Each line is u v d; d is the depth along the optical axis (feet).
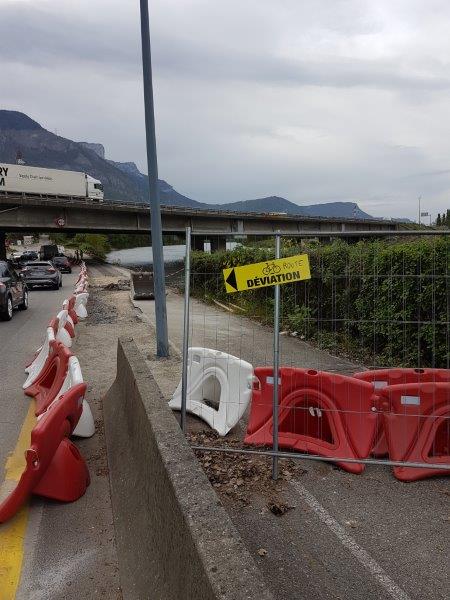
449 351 21.40
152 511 10.13
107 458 15.46
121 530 11.30
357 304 29.32
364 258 28.22
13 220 137.28
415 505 12.64
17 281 54.08
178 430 11.25
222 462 14.96
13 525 11.91
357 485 13.71
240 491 13.33
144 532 10.17
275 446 14.19
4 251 172.86
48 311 56.34
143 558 9.62
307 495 13.15
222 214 170.30
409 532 11.46
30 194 153.48
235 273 14.97
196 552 7.14
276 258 15.14
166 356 29.04
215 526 7.65
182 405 16.80
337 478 14.10
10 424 18.92
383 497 13.05
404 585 9.72
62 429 13.41
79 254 220.23
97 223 150.10
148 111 28.19
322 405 15.67
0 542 11.27
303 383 16.02
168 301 60.18
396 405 14.84
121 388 18.13
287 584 9.71
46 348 25.34
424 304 24.23
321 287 33.17
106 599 9.46
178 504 8.34
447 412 14.76
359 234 16.15
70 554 10.85
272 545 10.97
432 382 16.03
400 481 13.92
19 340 37.52
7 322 47.32
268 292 43.39
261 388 16.65
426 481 13.91
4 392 23.34
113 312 51.03
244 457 15.31
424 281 24.13
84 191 167.63
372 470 14.60
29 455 12.04
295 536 11.31
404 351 24.63
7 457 15.89
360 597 9.40
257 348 31.53
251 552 10.71
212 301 56.59
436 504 12.68
